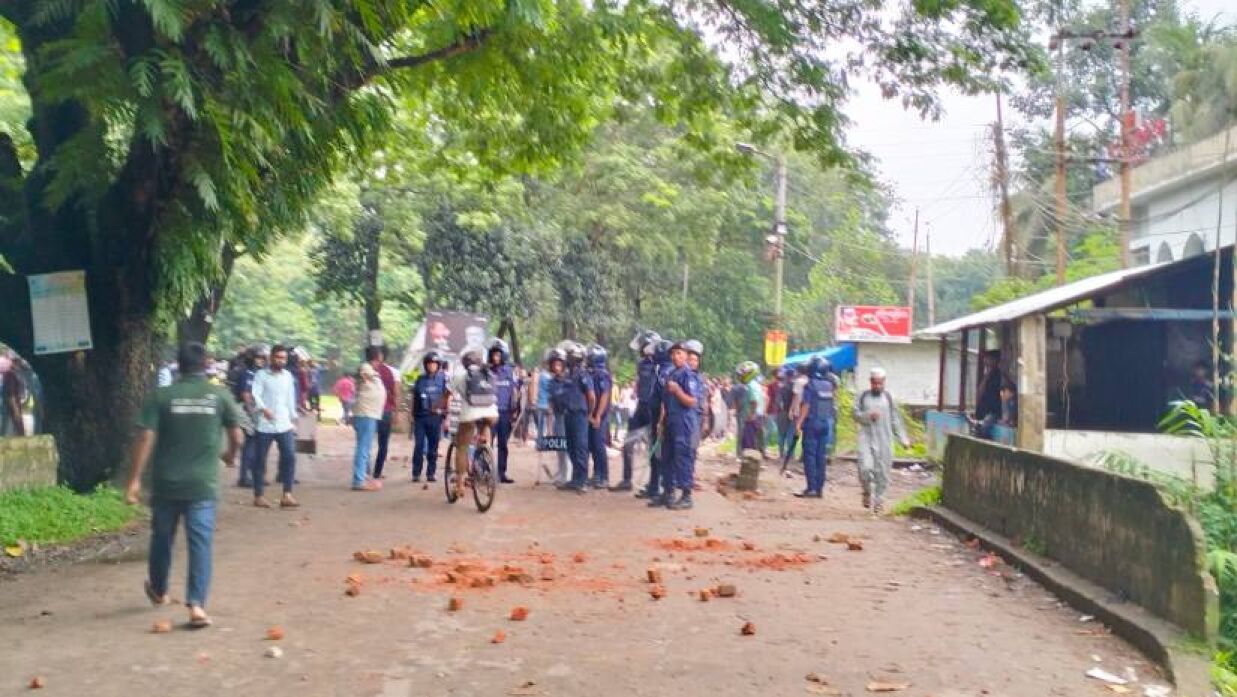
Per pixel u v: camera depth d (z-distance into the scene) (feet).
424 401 58.23
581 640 24.64
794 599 29.17
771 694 20.83
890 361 104.42
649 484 52.11
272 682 21.30
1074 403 71.31
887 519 46.62
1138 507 26.37
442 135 77.25
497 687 21.12
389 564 33.81
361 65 37.52
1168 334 66.28
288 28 32.91
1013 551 34.40
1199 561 23.26
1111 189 104.73
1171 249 95.20
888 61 49.49
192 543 25.84
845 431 93.81
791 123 52.13
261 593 29.40
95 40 32.12
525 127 56.29
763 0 47.91
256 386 47.57
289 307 196.85
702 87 52.70
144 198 41.34
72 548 37.58
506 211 107.86
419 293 124.26
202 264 42.57
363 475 55.06
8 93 63.05
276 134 34.50
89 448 46.24
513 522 43.50
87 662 22.56
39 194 44.50
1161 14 121.80
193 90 33.37
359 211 100.42
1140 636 23.97
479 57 47.73
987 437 67.72
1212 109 91.30
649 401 53.83
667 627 25.90
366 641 24.41
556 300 122.52
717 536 40.57
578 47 48.62
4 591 29.76
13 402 72.13
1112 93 130.93
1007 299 106.63
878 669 22.49
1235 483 34.17
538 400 68.64
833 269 169.99
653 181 117.50
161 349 49.01
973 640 24.88
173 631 25.22
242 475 55.01
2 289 45.78
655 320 160.15
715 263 163.73
